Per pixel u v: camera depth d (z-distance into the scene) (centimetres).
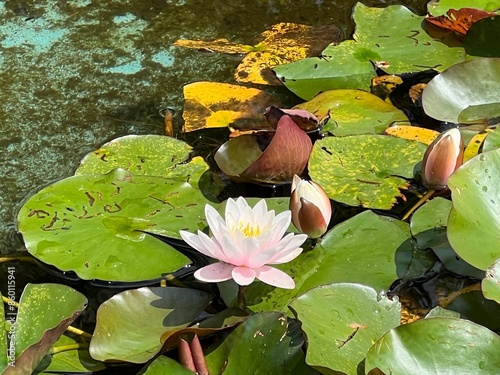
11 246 80
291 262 75
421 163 85
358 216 79
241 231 71
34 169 88
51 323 68
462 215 73
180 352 65
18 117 96
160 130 93
